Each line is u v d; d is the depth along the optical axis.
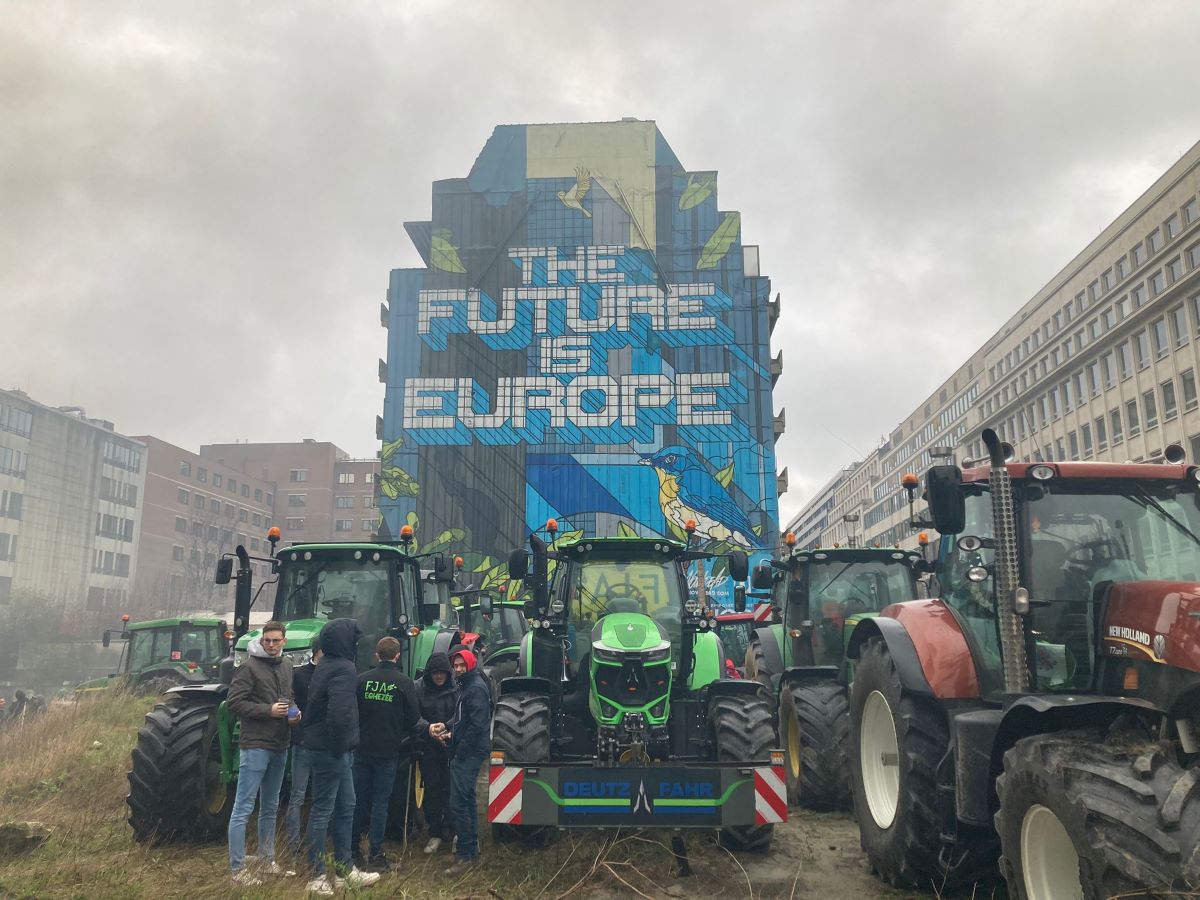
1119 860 3.45
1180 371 41.97
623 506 37.28
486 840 7.17
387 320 39.81
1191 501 5.17
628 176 40.72
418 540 37.25
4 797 8.72
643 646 6.79
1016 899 4.19
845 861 6.48
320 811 6.04
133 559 79.56
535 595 7.77
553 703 7.33
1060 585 4.95
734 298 39.09
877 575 10.23
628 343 38.84
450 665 7.36
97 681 19.47
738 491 37.25
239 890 5.58
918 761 5.36
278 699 6.30
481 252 40.16
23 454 67.38
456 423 38.38
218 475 94.00
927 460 83.50
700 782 6.29
